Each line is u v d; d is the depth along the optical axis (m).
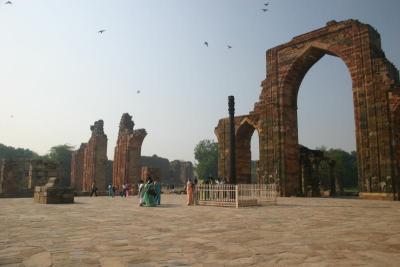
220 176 37.38
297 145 30.97
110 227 8.75
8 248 5.90
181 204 19.48
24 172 40.44
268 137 31.33
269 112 31.61
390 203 19.05
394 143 22.62
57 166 36.66
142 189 18.33
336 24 27.20
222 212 13.50
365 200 22.70
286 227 8.68
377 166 23.28
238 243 6.40
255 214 12.52
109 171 66.00
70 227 8.77
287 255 5.34
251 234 7.51
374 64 24.28
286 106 30.83
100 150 50.81
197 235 7.37
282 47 31.42
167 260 5.02
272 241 6.60
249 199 17.53
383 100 23.48
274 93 31.42
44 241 6.61
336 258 5.12
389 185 22.50
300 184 30.42
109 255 5.36
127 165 45.91
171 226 8.95
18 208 16.02
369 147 23.86
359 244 6.26
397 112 22.88
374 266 4.63
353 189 72.38
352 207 15.99
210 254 5.43
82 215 12.27
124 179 45.78
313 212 13.31
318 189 33.56
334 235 7.35
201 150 104.00
